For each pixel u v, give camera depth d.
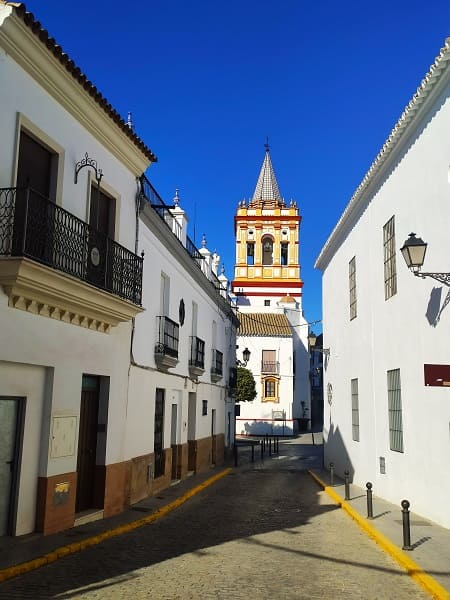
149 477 13.56
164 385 15.20
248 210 57.38
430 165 10.75
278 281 55.75
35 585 6.52
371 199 14.98
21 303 8.08
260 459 28.02
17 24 7.80
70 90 9.37
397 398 12.86
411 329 11.77
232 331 28.70
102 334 10.69
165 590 6.44
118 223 11.52
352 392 17.34
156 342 14.25
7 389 8.05
